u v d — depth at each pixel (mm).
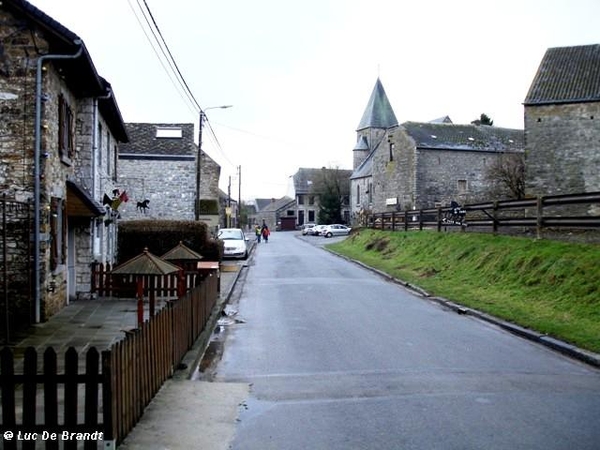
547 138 29391
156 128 36906
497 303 14586
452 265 20641
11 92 12438
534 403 7414
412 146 44438
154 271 9773
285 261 30734
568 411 7090
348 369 9188
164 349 8070
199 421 6660
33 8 12086
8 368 5469
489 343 11078
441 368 9227
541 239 17578
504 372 8984
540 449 5875
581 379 8586
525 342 11164
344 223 77750
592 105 28516
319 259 31922
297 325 13000
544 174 29391
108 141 20516
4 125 12391
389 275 22406
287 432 6418
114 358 5598
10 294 12266
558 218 17141
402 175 45875
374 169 51031
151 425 6445
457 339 11438
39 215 12414
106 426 5465
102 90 16172
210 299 13859
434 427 6555
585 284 13273
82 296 16469
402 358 9891
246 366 9430
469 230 24500
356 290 18906
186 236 25812
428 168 44250
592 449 5871
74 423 5477
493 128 49312
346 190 80438
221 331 12438
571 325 11586
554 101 29094
